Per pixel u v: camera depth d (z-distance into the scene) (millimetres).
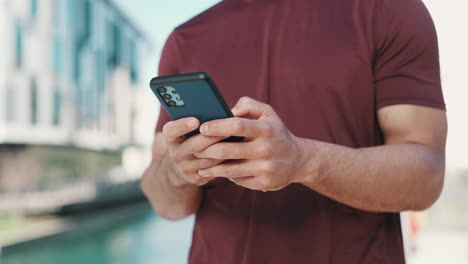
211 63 914
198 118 580
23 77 24125
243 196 830
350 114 777
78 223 21922
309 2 840
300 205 786
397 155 685
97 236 19672
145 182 950
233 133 534
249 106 577
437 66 786
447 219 5363
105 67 35094
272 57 833
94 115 33000
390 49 768
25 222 20391
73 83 29422
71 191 27906
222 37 919
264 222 798
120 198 30109
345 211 767
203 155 574
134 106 42531
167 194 859
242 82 868
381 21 775
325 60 782
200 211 890
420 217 4602
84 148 32438
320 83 781
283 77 812
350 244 762
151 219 25969
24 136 24453
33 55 24859
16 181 25219
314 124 786
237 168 566
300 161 604
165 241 18656
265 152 543
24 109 24344
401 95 745
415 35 759
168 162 751
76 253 15812
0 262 14008
